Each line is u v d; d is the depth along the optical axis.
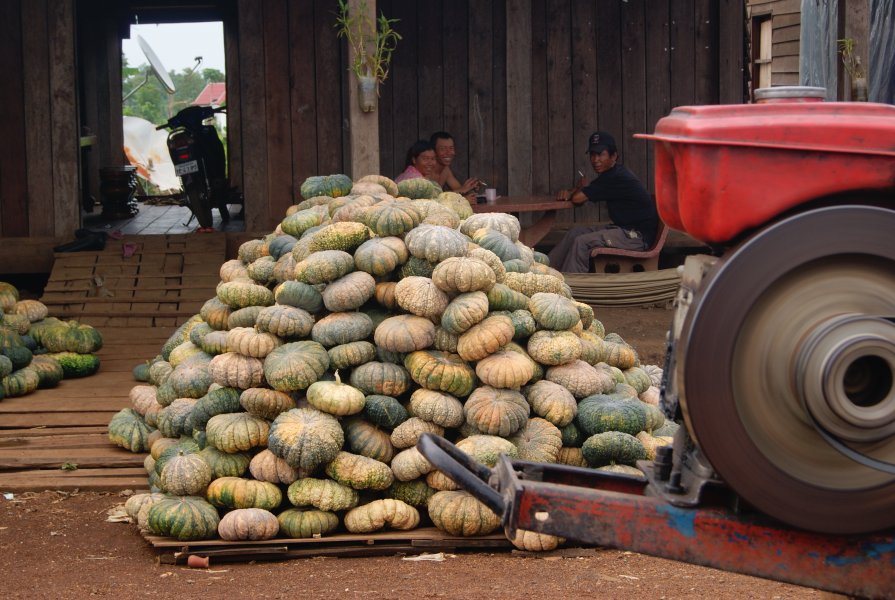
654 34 13.03
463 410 6.06
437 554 5.69
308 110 12.48
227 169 17.86
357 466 5.83
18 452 7.39
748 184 3.12
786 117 3.11
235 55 16.75
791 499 3.06
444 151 11.30
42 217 12.16
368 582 5.17
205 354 6.99
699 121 3.13
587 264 11.66
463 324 6.06
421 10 12.77
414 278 6.32
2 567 5.47
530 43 12.87
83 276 11.29
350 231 6.60
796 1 15.79
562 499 3.20
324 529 5.78
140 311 10.80
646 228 11.84
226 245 12.32
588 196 11.70
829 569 3.18
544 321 6.48
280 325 6.31
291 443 5.76
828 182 3.10
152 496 6.06
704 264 3.37
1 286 9.91
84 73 17.22
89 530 6.17
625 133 13.08
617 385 6.66
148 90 40.69
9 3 11.96
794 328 3.08
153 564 5.57
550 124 12.99
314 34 12.43
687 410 3.07
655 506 3.21
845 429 2.99
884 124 3.08
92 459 7.26
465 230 7.47
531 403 6.21
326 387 5.98
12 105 12.05
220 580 5.26
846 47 9.98
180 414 6.67
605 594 4.92
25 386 8.69
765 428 3.10
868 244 2.99
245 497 5.77
